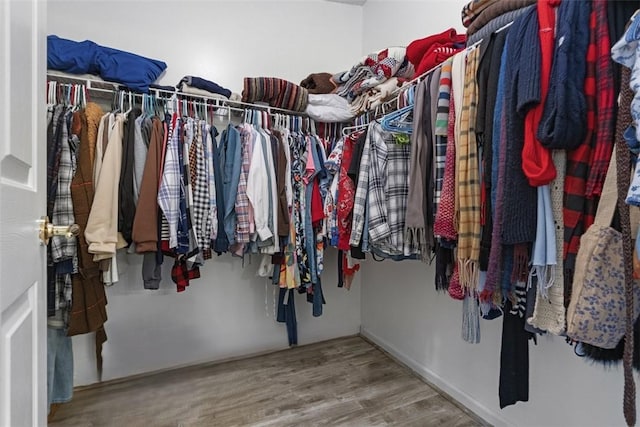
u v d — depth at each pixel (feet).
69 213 4.24
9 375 1.76
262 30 7.37
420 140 3.92
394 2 7.24
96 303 4.52
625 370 2.03
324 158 6.18
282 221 5.71
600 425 3.68
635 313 2.14
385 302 7.57
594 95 2.31
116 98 5.20
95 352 6.02
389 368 6.72
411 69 5.77
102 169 4.46
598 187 2.30
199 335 6.84
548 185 2.53
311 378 6.30
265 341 7.45
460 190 3.18
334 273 8.25
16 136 1.92
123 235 4.66
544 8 2.52
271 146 5.70
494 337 4.95
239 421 5.02
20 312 1.97
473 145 3.13
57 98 4.81
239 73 7.14
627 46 1.95
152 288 5.10
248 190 5.32
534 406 4.38
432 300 6.18
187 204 4.95
